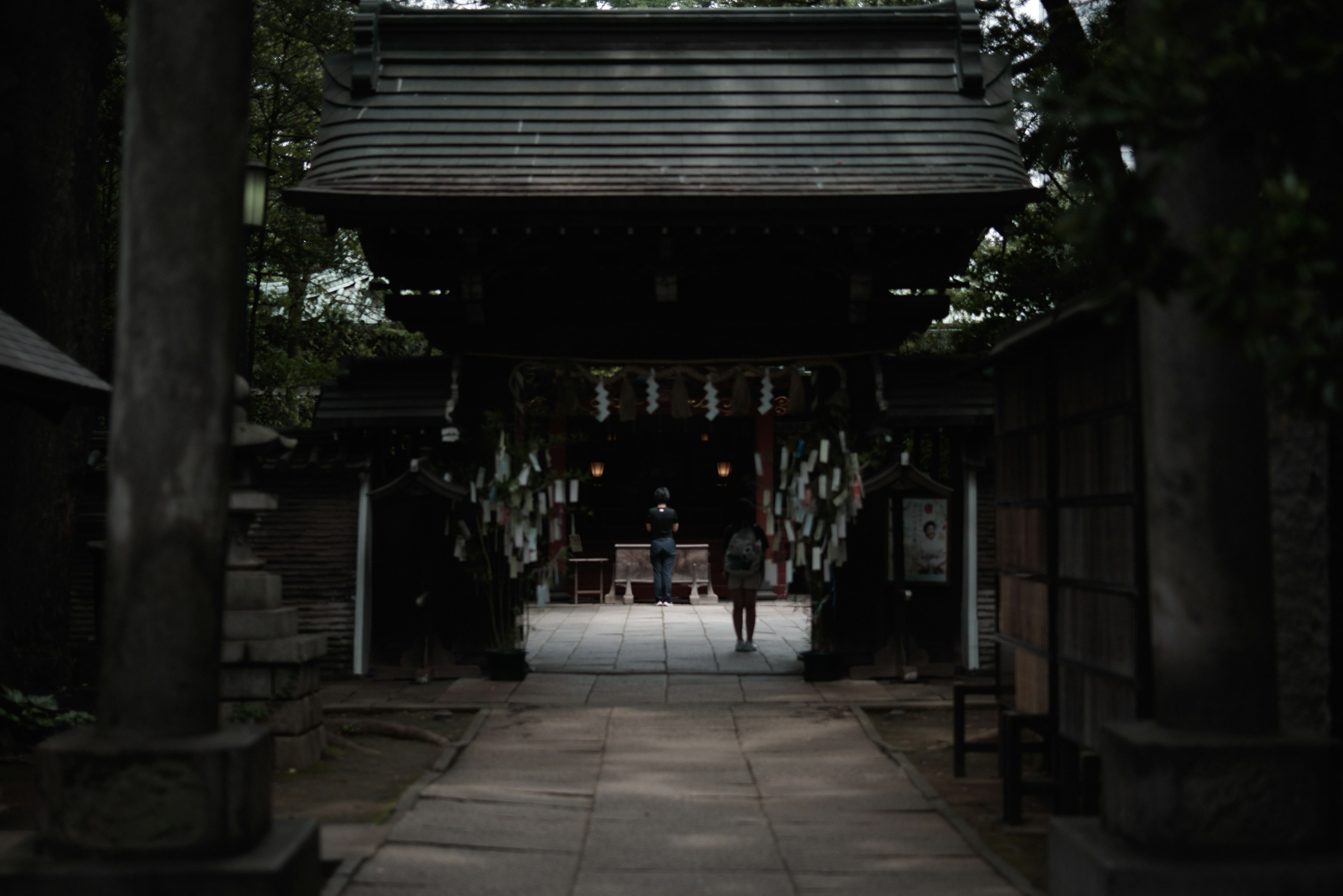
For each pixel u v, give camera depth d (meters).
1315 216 2.95
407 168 11.02
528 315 11.78
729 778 7.02
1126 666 5.20
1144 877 3.54
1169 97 3.08
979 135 11.52
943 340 20.19
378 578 11.60
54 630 9.88
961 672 11.39
